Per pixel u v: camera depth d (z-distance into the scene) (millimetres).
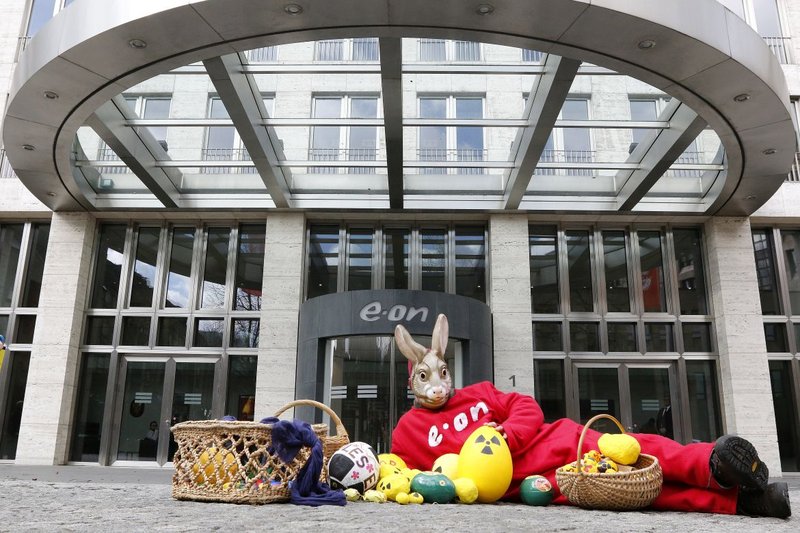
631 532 3500
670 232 14375
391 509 4410
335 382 11836
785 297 14156
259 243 14508
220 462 4648
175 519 3639
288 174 13344
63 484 6910
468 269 14180
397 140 10953
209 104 13672
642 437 5117
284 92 14094
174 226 14695
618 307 14109
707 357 13688
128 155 11523
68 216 14195
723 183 12312
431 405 5930
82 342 13898
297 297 13570
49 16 16047
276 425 4648
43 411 13164
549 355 13656
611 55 8562
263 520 3629
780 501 4340
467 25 8109
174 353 13742
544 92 9789
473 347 11984
